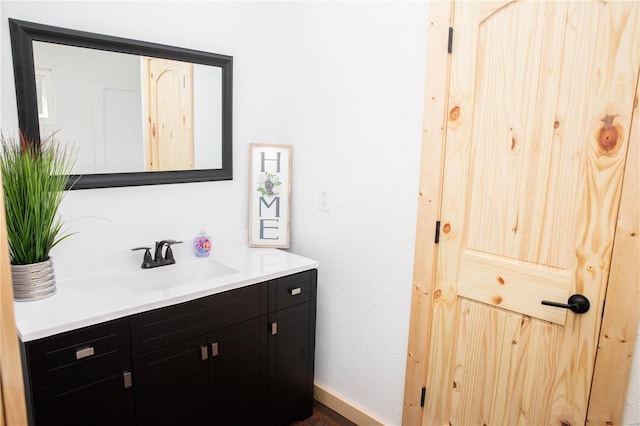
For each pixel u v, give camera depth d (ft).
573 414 4.74
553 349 4.80
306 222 7.40
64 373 4.37
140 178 6.13
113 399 4.77
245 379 6.09
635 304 4.20
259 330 6.15
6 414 2.20
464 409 5.67
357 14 6.20
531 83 4.68
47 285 4.98
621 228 4.23
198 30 6.53
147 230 6.37
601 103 4.25
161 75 6.19
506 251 5.07
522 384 5.09
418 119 5.68
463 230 5.40
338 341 7.16
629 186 4.15
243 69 7.18
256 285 6.00
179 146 6.51
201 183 6.90
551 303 4.60
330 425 6.99
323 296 7.29
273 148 7.34
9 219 4.60
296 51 7.14
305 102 7.11
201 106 6.67
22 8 5.01
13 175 4.54
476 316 5.41
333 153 6.79
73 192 5.60
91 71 5.55
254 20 7.19
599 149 4.30
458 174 5.35
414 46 5.62
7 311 2.15
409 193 5.89
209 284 5.59
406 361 6.19
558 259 4.67
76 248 5.73
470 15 5.03
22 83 5.02
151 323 4.97
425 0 5.45
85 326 4.45
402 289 6.14
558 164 4.58
